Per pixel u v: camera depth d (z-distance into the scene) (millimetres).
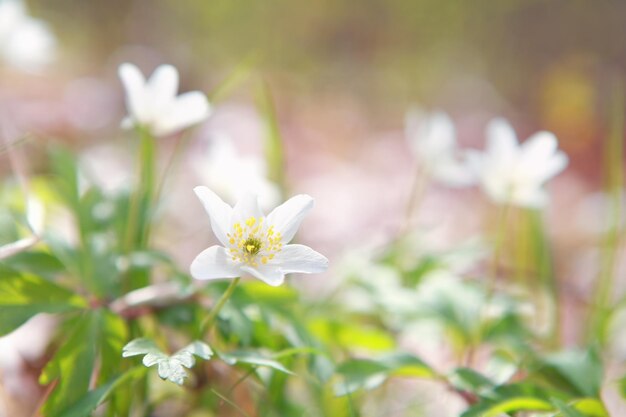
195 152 766
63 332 398
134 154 420
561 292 534
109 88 892
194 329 367
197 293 372
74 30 1217
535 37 1454
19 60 461
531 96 1301
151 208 405
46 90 860
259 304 372
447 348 456
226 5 1350
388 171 876
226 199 426
